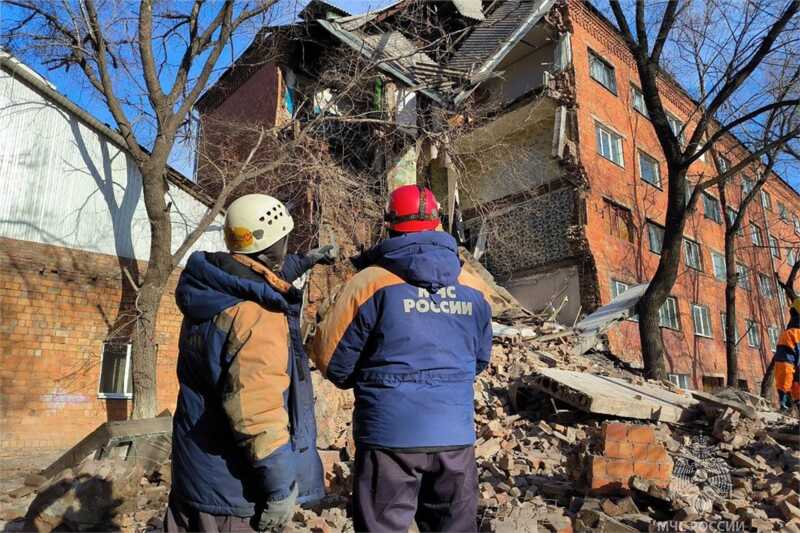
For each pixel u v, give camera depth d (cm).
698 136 1236
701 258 2217
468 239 1906
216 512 191
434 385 207
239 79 1842
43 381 912
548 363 975
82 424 937
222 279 194
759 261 2759
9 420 868
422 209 232
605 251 1650
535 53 1878
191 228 1157
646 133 2027
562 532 347
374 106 1526
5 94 948
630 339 1612
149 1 942
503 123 1788
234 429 179
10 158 941
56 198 979
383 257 220
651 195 1944
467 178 1734
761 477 460
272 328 189
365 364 215
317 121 1216
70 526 365
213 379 189
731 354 1695
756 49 1195
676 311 1958
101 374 980
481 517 375
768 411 889
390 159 1523
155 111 941
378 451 203
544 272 1694
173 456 203
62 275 962
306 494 205
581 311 1572
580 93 1728
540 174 1766
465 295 227
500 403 714
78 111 1015
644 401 624
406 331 208
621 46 2000
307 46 1623
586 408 599
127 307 1022
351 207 1328
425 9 1611
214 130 1603
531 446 568
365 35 1467
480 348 242
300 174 1268
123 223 1052
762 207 2892
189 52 983
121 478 404
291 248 1363
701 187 1254
